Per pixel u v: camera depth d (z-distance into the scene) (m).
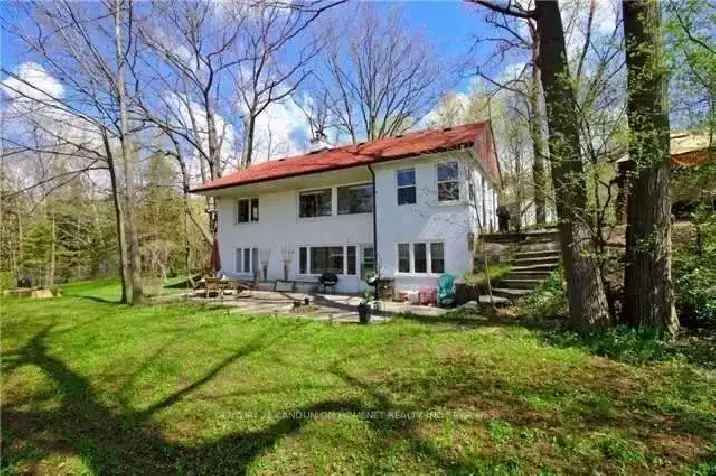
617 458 3.06
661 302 6.14
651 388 4.39
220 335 7.98
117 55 13.35
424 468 3.05
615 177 6.67
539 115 8.85
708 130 5.48
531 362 5.42
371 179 14.80
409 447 3.37
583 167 6.49
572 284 6.85
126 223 13.65
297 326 8.55
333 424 3.87
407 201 13.40
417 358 5.87
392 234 13.55
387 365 5.64
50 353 7.14
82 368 6.14
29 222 26.12
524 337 6.67
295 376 5.37
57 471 3.31
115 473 3.23
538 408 4.00
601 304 6.63
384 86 30.66
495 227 18.95
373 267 14.31
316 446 3.48
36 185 14.52
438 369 5.33
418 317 9.20
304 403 4.43
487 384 4.72
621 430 3.49
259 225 18.03
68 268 29.61
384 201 13.74
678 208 7.59
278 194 17.42
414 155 12.61
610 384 4.56
